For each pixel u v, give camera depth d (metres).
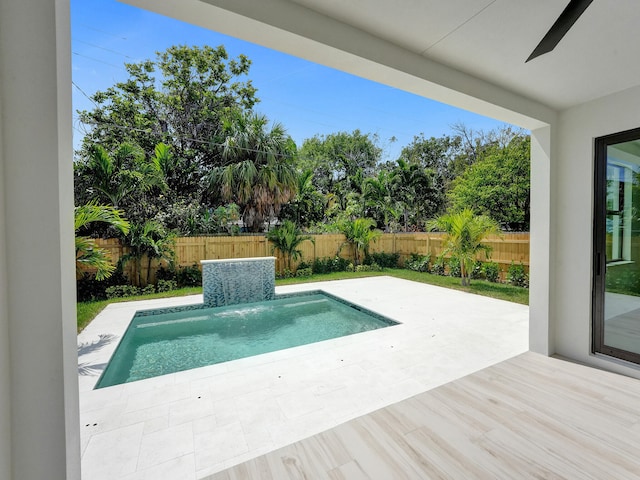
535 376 2.96
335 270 10.18
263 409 2.48
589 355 3.22
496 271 7.88
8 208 1.09
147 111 10.27
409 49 2.26
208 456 1.95
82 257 4.57
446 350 3.73
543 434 2.09
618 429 2.13
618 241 3.01
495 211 9.75
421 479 1.72
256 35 1.81
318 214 11.71
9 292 1.09
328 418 2.34
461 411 2.38
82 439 2.13
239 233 9.11
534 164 3.52
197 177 10.20
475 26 1.98
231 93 11.52
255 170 9.30
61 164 1.17
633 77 2.66
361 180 12.10
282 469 1.83
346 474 1.77
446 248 8.27
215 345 4.66
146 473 1.82
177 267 7.82
